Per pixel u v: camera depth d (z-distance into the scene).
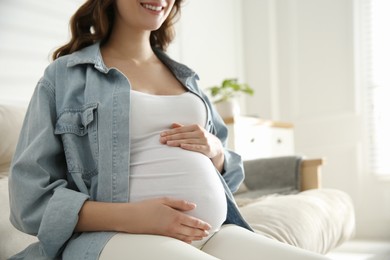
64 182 0.93
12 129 1.30
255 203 1.77
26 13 1.90
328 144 3.45
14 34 1.84
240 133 2.57
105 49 1.14
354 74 3.36
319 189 2.17
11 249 1.13
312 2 3.54
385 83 3.33
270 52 3.64
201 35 3.26
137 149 0.96
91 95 0.97
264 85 3.67
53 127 0.96
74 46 1.13
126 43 1.14
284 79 3.65
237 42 3.70
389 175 3.26
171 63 1.21
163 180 0.94
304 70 3.57
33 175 0.90
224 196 1.04
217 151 1.10
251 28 3.74
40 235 0.86
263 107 3.67
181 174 0.95
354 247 2.96
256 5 3.72
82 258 0.82
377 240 3.19
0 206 1.19
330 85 3.46
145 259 0.77
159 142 0.98
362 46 3.38
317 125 3.49
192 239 0.87
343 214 1.93
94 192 0.95
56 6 2.06
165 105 1.04
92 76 1.00
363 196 3.33
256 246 0.95
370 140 3.35
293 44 3.61
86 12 1.14
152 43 1.32
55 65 1.02
